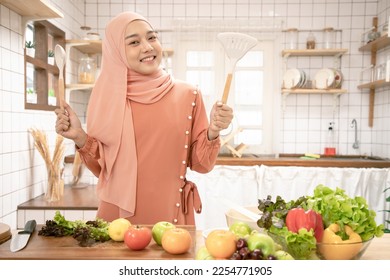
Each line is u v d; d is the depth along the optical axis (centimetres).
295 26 356
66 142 298
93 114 140
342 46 356
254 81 365
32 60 228
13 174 203
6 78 194
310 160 287
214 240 81
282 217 88
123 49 133
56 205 211
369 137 361
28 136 222
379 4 346
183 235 91
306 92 345
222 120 122
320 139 364
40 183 241
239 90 364
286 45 358
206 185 290
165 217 135
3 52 190
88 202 219
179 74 360
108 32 136
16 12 204
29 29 245
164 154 135
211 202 290
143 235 93
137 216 135
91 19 359
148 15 361
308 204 92
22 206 208
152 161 135
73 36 321
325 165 286
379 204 288
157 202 135
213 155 136
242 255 78
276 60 356
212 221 290
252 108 367
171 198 136
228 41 115
